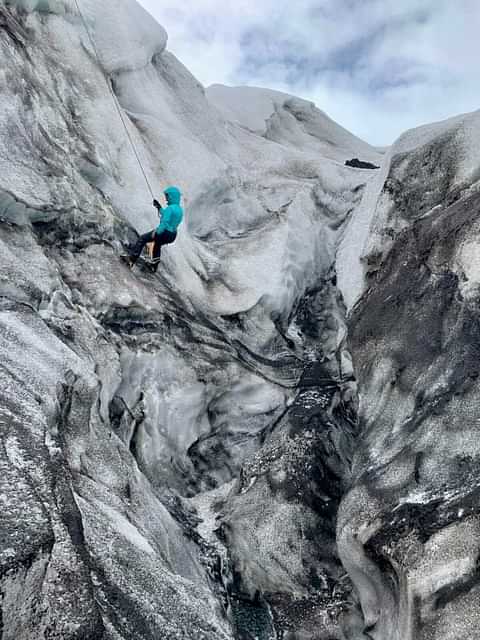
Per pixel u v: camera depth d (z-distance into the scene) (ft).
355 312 33.04
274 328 36.70
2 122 28.45
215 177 40.04
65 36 35.35
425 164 35.94
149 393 30.58
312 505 28.60
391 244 35.17
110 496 21.67
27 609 12.79
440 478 23.65
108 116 34.94
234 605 27.17
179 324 32.53
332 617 25.88
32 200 27.76
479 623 19.26
